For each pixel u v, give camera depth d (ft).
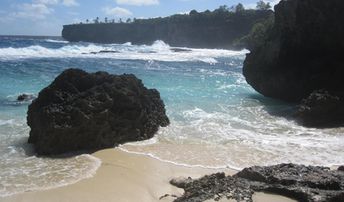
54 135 52.49
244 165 49.88
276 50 96.94
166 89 103.35
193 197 36.27
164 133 63.16
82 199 38.73
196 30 508.53
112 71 142.72
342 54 90.68
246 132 65.46
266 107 85.56
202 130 65.51
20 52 201.46
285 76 93.76
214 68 172.55
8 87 99.76
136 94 62.54
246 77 105.19
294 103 91.50
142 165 48.80
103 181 43.27
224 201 34.99
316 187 37.01
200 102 87.92
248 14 485.15
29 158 50.14
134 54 250.57
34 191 40.06
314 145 58.75
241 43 405.18
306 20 91.09
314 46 94.17
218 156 53.01
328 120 72.28
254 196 36.17
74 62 167.02
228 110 81.30
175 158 51.72
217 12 508.12
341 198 34.81
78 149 54.03
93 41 599.57
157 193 41.01
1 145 54.60
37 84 106.01
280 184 37.60
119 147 55.67
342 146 58.44
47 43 345.72
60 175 44.60
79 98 56.80
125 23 583.99
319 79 89.04
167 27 540.11
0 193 39.27
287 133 65.72
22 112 73.72
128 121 58.59
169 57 232.73
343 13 86.58
